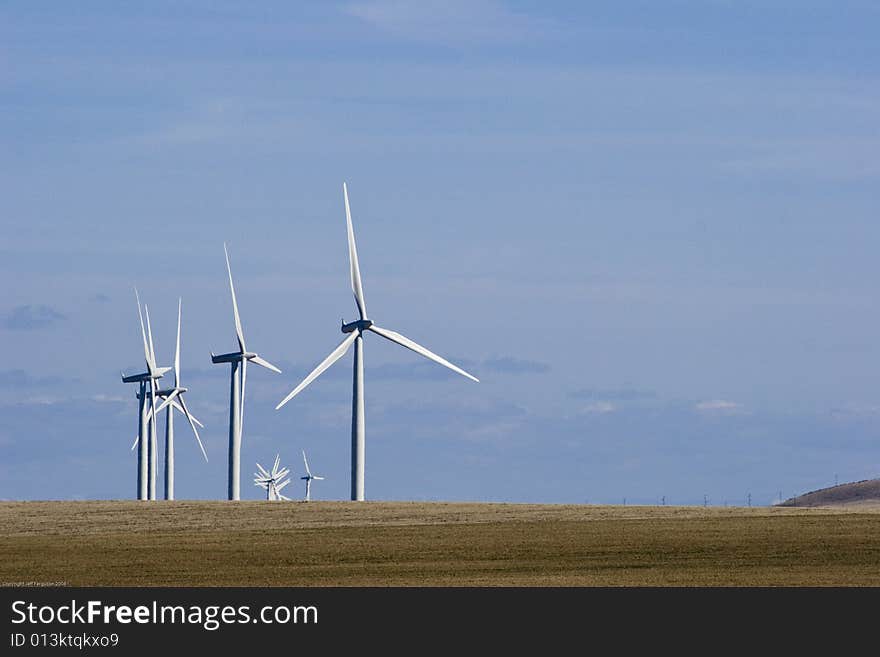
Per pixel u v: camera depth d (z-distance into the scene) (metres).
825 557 159.12
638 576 143.88
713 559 159.50
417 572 150.62
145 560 167.38
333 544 186.38
